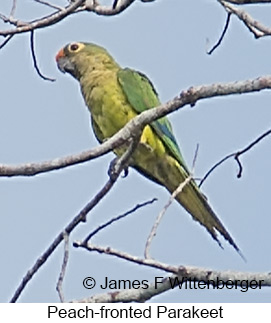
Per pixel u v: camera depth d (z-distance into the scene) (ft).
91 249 29.17
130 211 29.35
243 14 34.27
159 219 28.99
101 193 31.35
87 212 31.04
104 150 32.37
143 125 32.53
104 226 29.17
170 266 29.66
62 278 28.78
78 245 29.14
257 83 29.78
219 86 30.53
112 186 31.45
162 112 32.01
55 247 30.37
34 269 30.50
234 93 30.30
